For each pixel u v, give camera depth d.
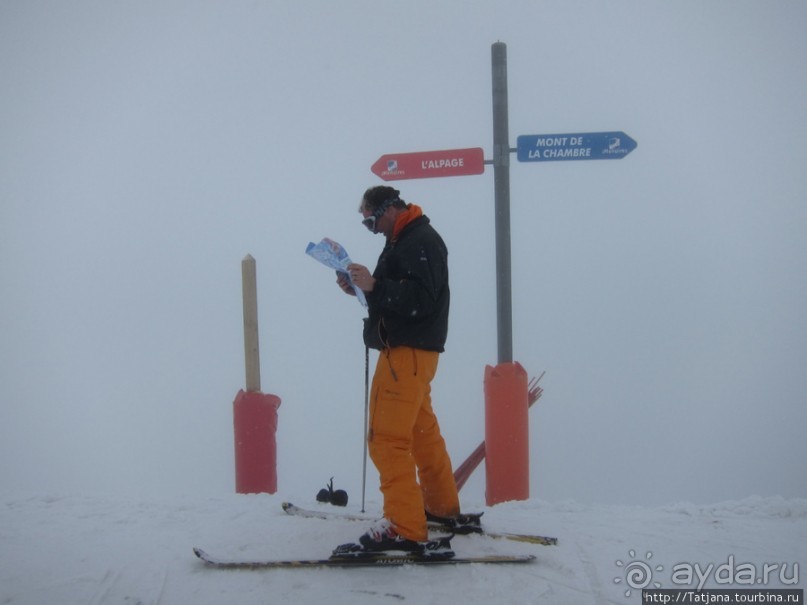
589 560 3.15
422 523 3.11
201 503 4.14
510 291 5.65
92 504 4.14
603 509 4.09
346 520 3.70
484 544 3.32
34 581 2.99
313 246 3.13
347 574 2.99
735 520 3.74
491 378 5.51
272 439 5.24
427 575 2.98
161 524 3.71
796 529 3.58
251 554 3.21
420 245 3.09
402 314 3.04
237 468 5.22
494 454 5.47
